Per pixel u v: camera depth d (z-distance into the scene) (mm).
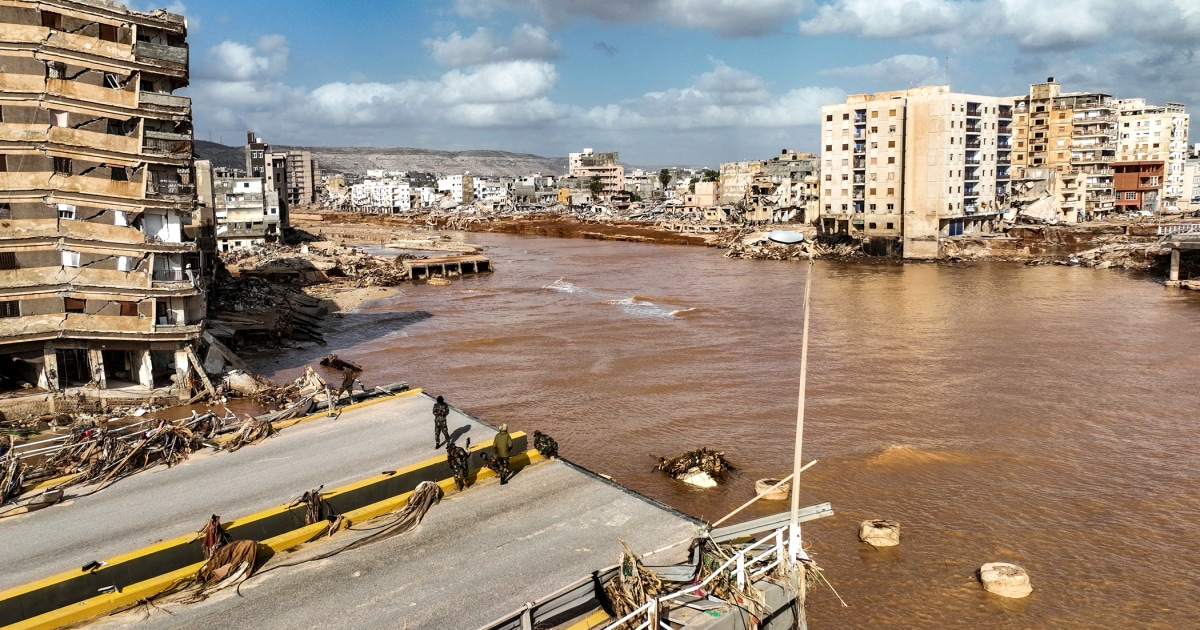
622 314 80750
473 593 16141
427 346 66000
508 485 21734
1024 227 131000
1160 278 98188
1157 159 169125
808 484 35156
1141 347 60531
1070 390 49281
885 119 129000
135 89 42688
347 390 30922
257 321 66625
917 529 30812
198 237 70625
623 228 195125
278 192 180125
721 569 15453
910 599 25953
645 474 36812
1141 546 29219
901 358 58750
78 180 40938
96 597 16188
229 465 23484
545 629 14820
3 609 15289
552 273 121250
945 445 39844
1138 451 38625
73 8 40844
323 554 18031
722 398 49000
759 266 125125
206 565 17062
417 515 19516
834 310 80812
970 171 131125
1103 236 125375
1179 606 25312
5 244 39750
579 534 18672
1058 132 160875
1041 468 36688
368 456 23547
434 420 25859
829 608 25562
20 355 40844
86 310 41750
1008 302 83375
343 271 112125
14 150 39656
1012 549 29188
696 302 88312
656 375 54844
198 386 44875
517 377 54875
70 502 21219
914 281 102562
